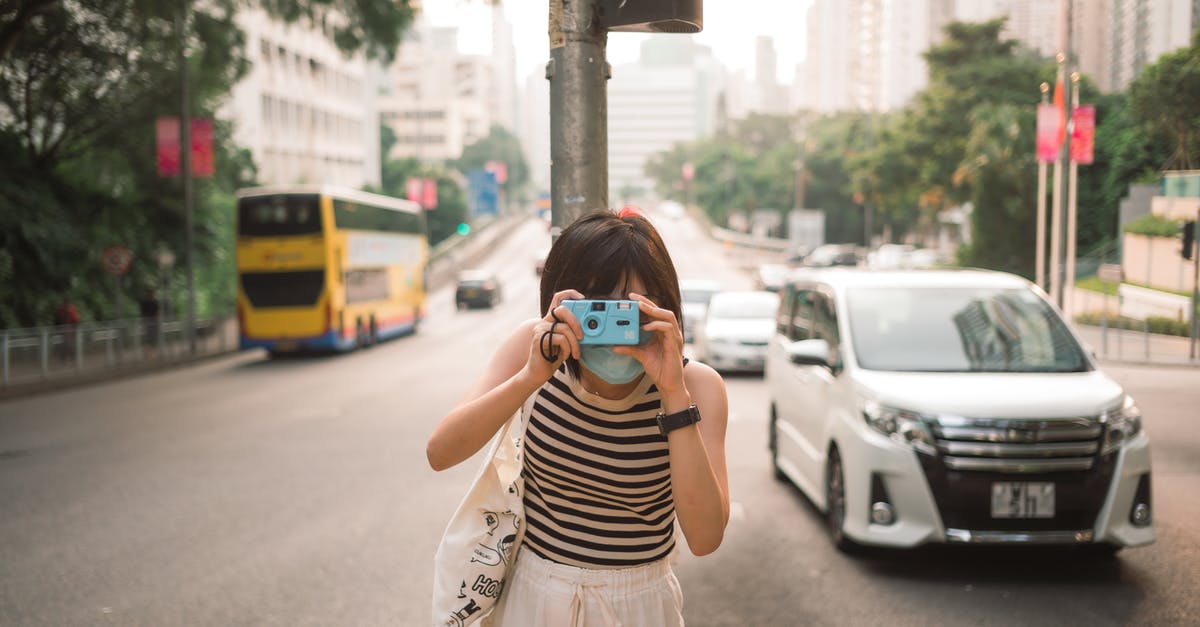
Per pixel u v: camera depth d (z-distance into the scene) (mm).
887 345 6422
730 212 102250
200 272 33062
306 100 70125
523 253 83500
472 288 44750
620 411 1989
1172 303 26922
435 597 2174
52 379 18609
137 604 5281
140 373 21141
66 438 11680
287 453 10258
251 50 60906
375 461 9734
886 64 121000
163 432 11992
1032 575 5660
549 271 2021
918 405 5633
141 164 27578
